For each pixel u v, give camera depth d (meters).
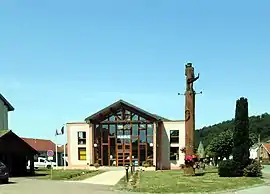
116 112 68.81
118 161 67.81
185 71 38.44
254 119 145.88
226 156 83.19
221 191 26.66
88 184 33.16
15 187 30.09
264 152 110.25
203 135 137.88
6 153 45.44
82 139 71.56
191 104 38.22
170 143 69.75
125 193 25.84
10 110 64.50
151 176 39.91
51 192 26.38
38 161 79.31
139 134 68.12
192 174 37.72
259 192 26.30
